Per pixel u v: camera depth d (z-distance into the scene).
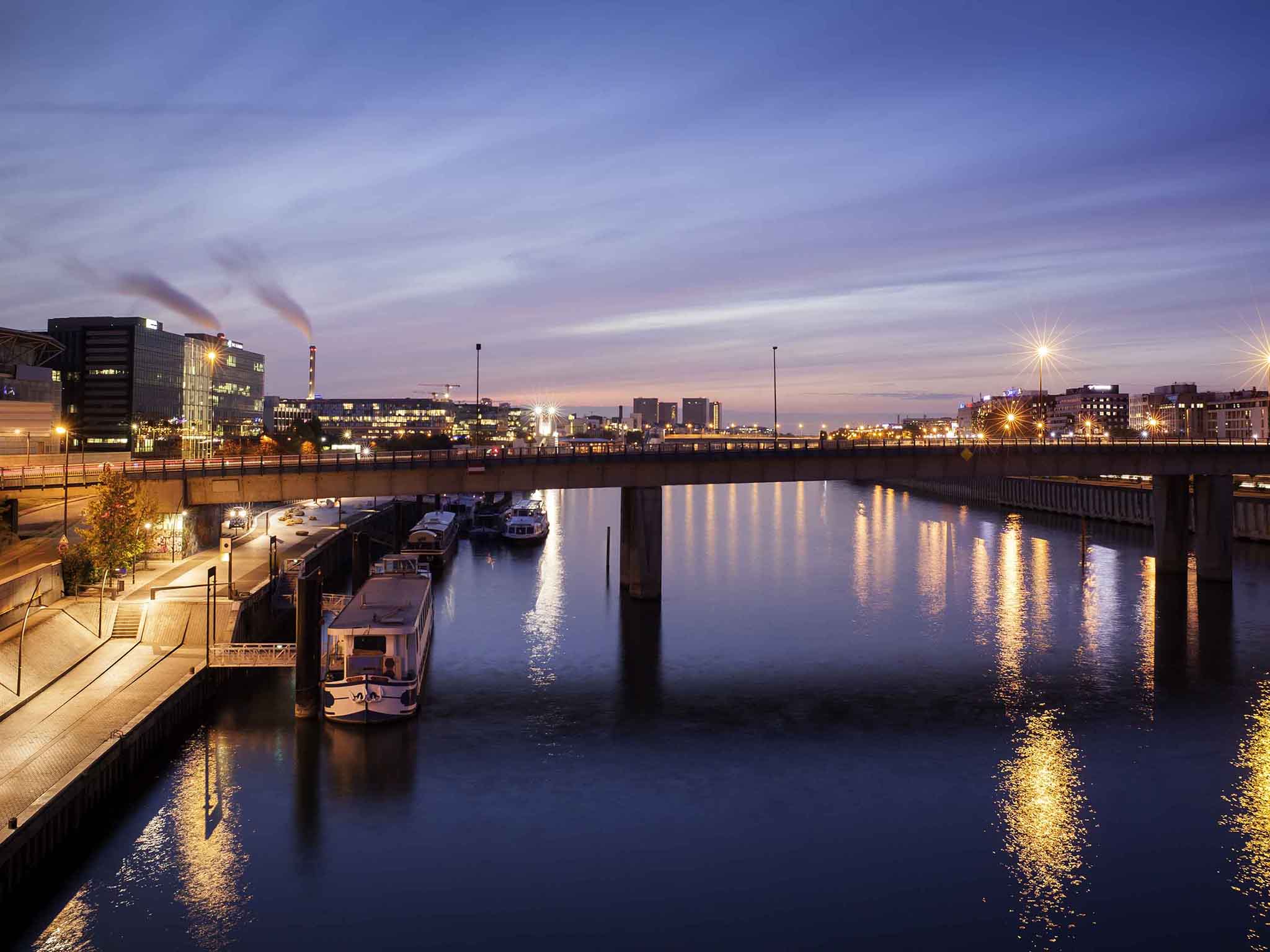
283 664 54.22
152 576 71.06
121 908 33.88
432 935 32.69
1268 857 38.31
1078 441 98.69
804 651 71.06
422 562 108.44
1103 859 38.19
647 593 88.62
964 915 34.09
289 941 32.19
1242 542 130.50
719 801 43.53
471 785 44.94
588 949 31.94
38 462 102.00
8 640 51.53
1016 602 90.75
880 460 92.44
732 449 89.44
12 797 35.56
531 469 84.69
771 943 32.34
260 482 79.69
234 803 42.44
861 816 42.06
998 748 50.31
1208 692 60.38
